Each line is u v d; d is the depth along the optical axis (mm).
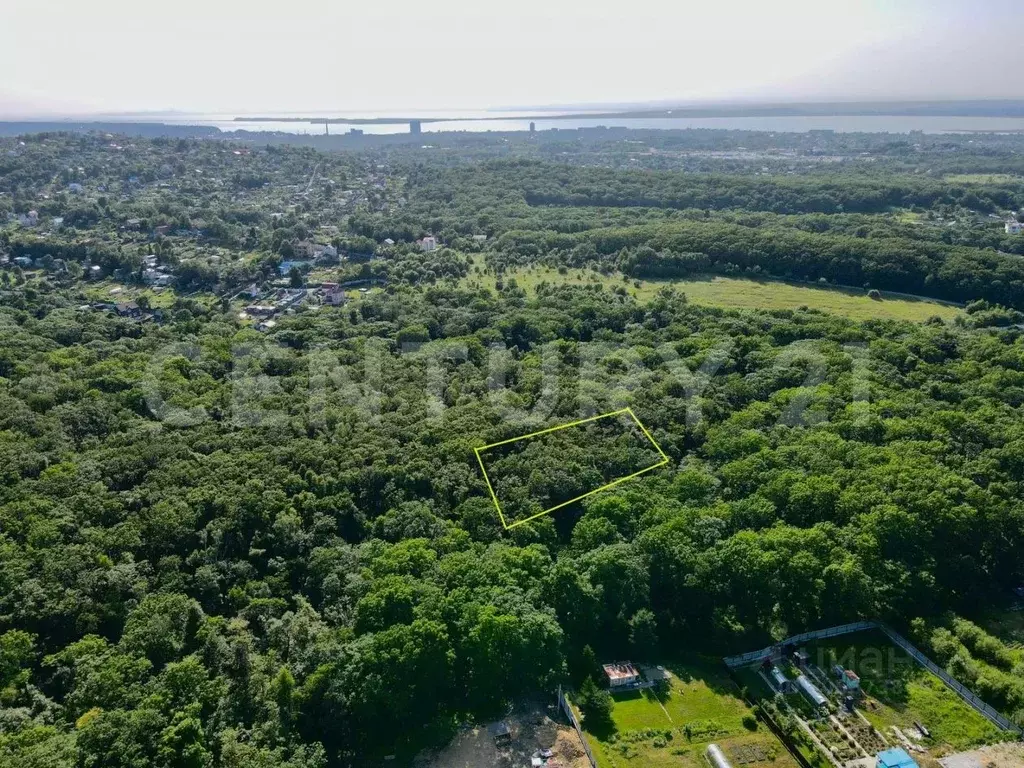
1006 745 66438
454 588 76562
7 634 68938
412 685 68062
